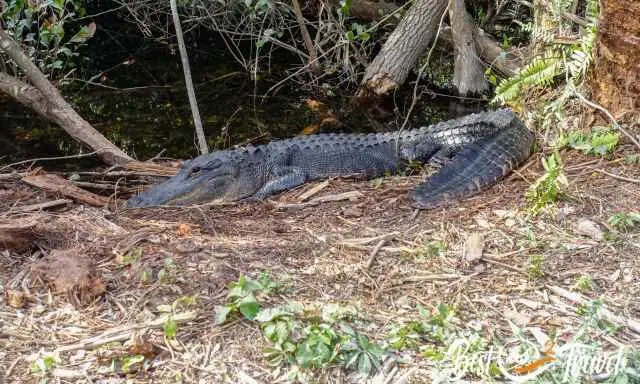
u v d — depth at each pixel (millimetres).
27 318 3672
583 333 3375
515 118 6324
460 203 5098
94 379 3240
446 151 6715
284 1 10859
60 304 3805
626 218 4422
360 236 4652
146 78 9867
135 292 3922
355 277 4117
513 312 3734
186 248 4367
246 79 9953
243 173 5961
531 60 6441
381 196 5426
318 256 4352
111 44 11188
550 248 4324
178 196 5629
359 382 3256
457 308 3795
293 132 8250
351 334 3467
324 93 9617
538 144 5961
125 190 6020
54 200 5297
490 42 9477
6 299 3818
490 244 4426
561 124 5875
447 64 10586
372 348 3385
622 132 5320
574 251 4270
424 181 5551
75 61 10328
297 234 4734
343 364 3342
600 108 5254
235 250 4391
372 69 9328
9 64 8453
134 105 8859
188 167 5879
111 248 4426
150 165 6492
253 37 11211
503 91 5711
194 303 3764
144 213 5277
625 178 4977
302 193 5883
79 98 8977
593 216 4605
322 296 3902
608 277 4004
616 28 5188
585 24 5773
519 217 4711
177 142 7789
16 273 4102
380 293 3959
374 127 8570
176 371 3299
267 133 8156
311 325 3482
